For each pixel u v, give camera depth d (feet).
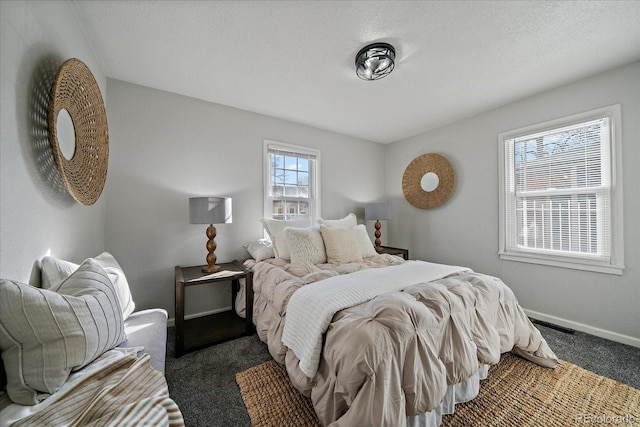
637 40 5.41
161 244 7.41
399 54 5.86
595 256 6.82
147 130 7.23
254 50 5.70
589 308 6.91
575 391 4.61
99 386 2.44
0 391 2.26
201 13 4.62
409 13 4.66
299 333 4.23
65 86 3.79
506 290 5.53
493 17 4.76
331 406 3.46
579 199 7.12
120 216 6.84
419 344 3.58
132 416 2.04
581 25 4.97
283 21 4.84
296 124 10.18
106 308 3.08
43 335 2.36
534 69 6.51
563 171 7.42
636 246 6.20
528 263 8.12
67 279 3.14
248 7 4.50
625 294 6.34
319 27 5.01
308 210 10.62
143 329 4.22
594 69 6.51
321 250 7.79
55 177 3.82
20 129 2.98
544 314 7.75
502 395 4.53
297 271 6.42
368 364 3.10
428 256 11.27
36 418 1.97
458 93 7.79
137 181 7.08
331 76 6.79
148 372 2.73
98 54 5.80
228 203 7.30
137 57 5.93
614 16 4.73
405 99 8.20
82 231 5.06
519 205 8.42
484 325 4.56
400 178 12.55
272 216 9.58
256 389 4.72
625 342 6.28
